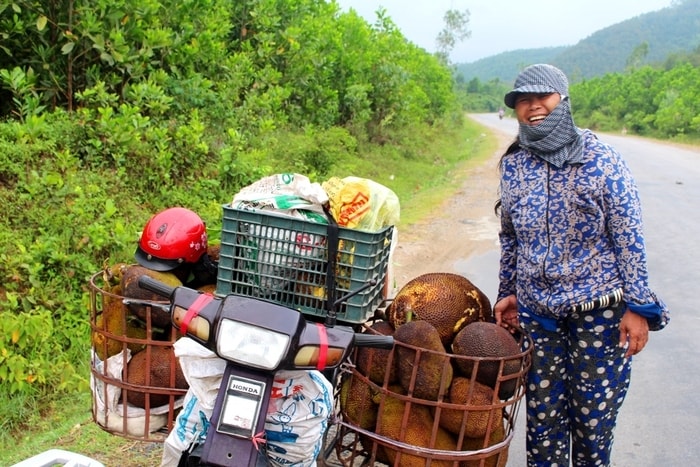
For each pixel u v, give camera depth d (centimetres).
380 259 292
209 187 714
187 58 840
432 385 264
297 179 287
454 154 2242
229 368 222
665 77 5225
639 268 266
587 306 274
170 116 790
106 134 633
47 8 675
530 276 285
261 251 282
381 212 285
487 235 974
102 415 282
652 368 512
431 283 310
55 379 416
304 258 278
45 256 484
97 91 682
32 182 540
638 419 432
